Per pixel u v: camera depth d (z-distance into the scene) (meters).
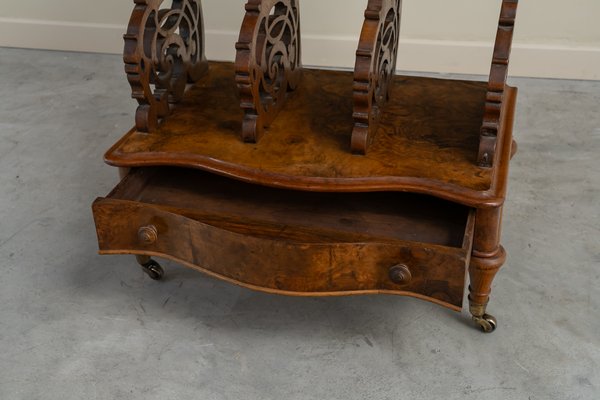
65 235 1.73
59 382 1.34
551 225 1.71
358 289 1.24
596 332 1.41
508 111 1.51
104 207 1.28
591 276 1.55
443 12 2.34
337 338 1.42
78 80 2.48
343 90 1.61
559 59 2.35
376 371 1.34
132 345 1.42
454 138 1.38
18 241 1.71
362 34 1.26
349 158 1.33
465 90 1.58
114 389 1.32
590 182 1.86
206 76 1.70
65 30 2.66
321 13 2.42
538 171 1.91
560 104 2.23
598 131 2.08
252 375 1.34
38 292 1.56
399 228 1.36
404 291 1.22
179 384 1.33
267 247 1.20
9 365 1.37
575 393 1.28
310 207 1.43
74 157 2.04
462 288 1.17
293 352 1.39
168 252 1.31
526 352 1.37
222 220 1.29
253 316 1.47
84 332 1.45
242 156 1.35
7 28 2.69
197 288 1.56
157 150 1.38
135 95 1.40
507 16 1.20
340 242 1.20
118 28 2.62
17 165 2.00
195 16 1.62
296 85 1.62
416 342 1.40
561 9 2.27
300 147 1.38
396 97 1.55
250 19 1.31
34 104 2.32
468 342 1.40
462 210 1.39
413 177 1.27
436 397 1.29
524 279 1.55
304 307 1.49
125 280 1.59
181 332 1.44
